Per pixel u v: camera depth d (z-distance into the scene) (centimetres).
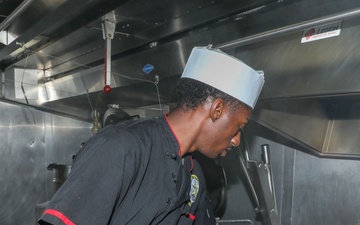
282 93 112
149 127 83
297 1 101
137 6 118
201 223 100
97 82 197
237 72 81
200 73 82
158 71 158
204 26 132
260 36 102
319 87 101
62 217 67
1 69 258
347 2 91
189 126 82
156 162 79
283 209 162
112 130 79
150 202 77
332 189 146
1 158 261
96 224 68
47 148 275
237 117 82
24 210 267
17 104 262
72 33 149
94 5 123
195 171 96
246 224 177
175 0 113
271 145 167
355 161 139
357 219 138
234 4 112
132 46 162
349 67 94
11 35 158
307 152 154
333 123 147
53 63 220
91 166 70
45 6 117
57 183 225
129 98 209
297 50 106
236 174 183
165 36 146
